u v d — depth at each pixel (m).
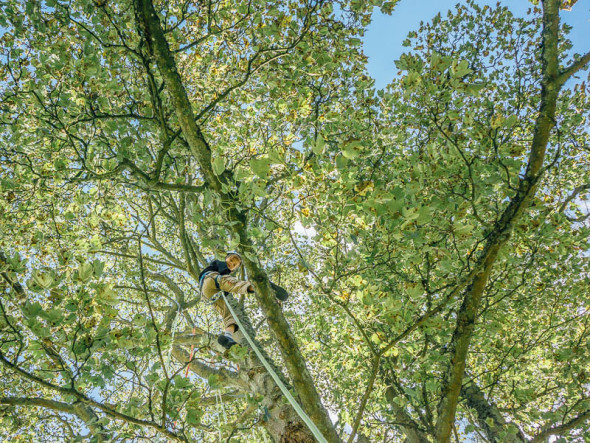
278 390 5.32
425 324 4.41
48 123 4.91
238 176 3.78
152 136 5.77
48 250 5.26
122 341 3.46
